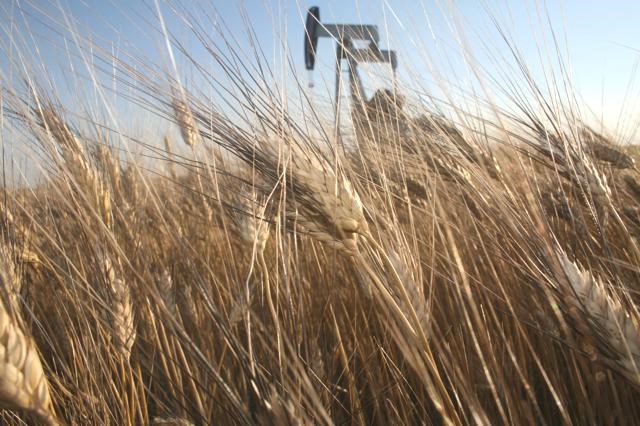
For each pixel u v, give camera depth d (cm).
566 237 44
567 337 33
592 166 42
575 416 40
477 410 31
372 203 36
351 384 41
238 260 53
